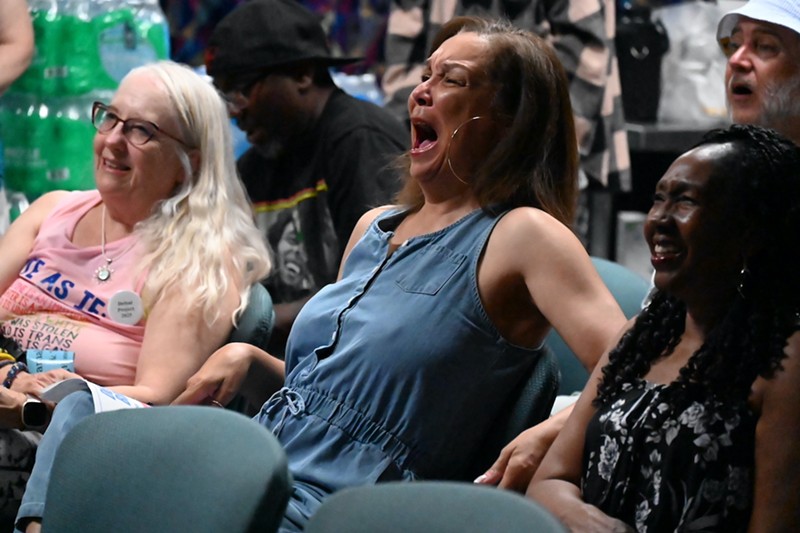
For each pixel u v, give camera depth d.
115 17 5.51
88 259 4.20
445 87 3.50
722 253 2.73
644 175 7.19
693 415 2.68
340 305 3.53
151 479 2.71
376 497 2.33
